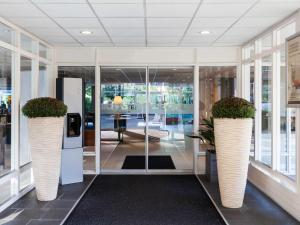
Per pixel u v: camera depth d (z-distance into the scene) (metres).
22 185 5.45
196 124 7.19
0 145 5.07
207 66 7.16
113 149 7.58
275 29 5.13
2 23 4.66
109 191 5.66
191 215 4.43
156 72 7.30
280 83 5.26
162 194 5.47
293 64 4.29
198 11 4.36
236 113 4.41
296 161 4.31
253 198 5.20
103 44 6.73
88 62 7.07
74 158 6.27
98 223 4.12
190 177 6.80
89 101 7.18
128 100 7.38
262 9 4.27
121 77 7.32
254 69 6.21
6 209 4.63
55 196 5.16
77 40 6.31
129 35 5.86
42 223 4.08
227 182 4.65
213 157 6.32
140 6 4.13
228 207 4.70
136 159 7.45
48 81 6.93
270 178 5.20
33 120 4.86
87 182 6.31
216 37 6.04
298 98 4.16
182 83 7.31
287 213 4.47
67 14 4.48
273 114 5.32
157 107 7.39
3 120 5.07
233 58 7.04
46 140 4.90
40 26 5.17
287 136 5.10
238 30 5.48
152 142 7.43
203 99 7.18
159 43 6.62
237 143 4.50
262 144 6.10
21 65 5.45
